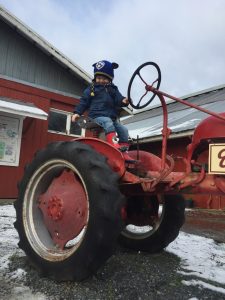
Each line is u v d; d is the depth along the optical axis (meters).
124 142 3.83
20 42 10.23
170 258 3.82
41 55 10.53
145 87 3.24
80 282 2.89
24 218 3.27
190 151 2.93
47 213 3.23
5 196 9.48
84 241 2.76
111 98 3.86
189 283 3.08
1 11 9.70
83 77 10.90
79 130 11.09
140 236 3.96
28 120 9.87
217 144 2.62
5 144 9.47
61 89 10.84
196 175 2.87
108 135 3.57
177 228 3.83
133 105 3.38
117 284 2.93
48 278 2.96
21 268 3.18
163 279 3.13
